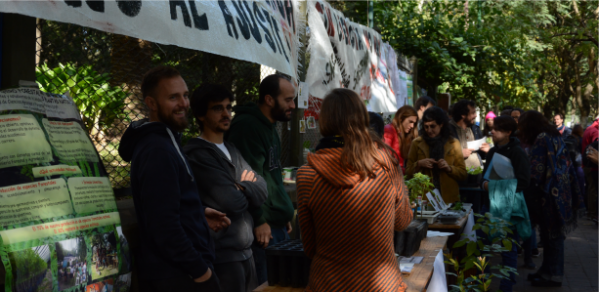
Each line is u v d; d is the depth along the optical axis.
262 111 3.34
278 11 3.58
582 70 23.64
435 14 10.66
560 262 5.38
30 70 2.13
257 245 3.03
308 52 4.46
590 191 9.68
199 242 2.21
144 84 2.31
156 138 2.13
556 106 27.66
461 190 5.93
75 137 2.08
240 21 2.88
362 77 5.82
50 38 2.54
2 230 1.66
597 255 7.08
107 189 2.13
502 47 9.92
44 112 1.97
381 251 2.03
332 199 2.00
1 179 1.73
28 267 1.69
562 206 5.09
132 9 2.08
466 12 10.95
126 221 2.50
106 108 2.88
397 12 10.49
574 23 18.94
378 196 2.01
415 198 3.73
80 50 2.74
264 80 3.33
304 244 2.17
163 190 2.04
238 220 2.76
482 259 3.27
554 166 5.07
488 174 4.78
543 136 5.12
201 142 2.72
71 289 1.82
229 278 2.69
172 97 2.27
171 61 3.43
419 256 2.94
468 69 9.96
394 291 2.02
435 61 9.96
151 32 2.16
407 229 2.93
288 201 3.38
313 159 2.08
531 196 5.18
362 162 1.99
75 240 1.87
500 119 4.82
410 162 5.20
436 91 11.09
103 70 2.90
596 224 9.51
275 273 2.53
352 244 2.01
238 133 3.14
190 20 2.42
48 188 1.84
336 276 2.01
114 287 2.01
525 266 6.35
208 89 2.78
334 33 4.99
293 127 4.63
